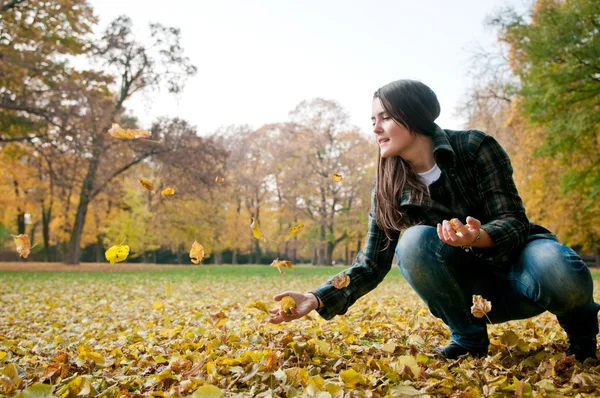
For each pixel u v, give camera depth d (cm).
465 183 216
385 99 216
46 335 363
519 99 1460
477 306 193
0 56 1784
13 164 2355
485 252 211
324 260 3566
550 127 1295
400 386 169
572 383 180
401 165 227
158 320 445
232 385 187
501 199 212
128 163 2470
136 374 218
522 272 208
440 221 229
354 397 162
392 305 541
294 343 234
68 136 1989
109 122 2152
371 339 292
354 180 3266
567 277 193
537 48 1216
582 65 1173
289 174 3303
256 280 1391
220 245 3975
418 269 221
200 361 214
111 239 3350
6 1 1788
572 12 1164
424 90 216
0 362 241
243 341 272
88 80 2248
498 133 2128
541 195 1852
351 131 3350
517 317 233
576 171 1364
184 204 2898
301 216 3422
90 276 1544
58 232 3189
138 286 1066
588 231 2094
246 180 3581
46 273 1745
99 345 299
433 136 218
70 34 1978
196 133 2478
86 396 180
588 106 1209
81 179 2472
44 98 1938
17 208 2767
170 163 2334
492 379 184
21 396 159
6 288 980
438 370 196
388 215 233
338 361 214
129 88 2553
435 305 229
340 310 238
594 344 214
